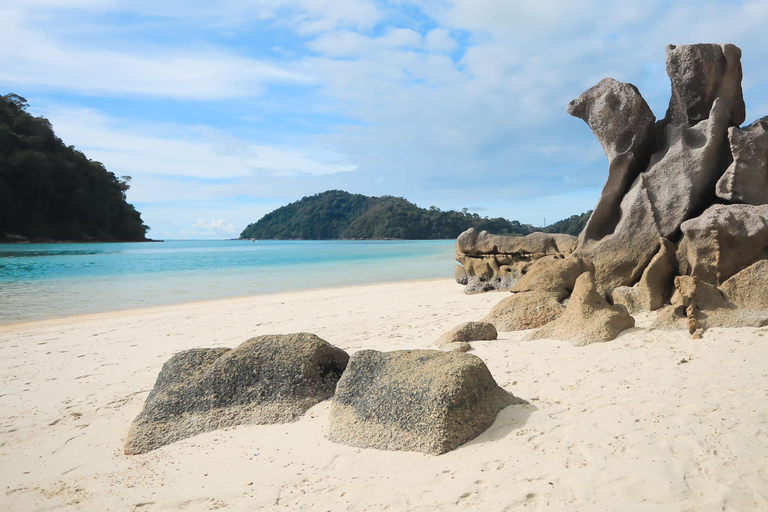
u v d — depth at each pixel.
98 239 84.19
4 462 4.23
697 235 8.57
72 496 3.66
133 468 4.06
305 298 14.98
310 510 3.30
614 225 10.61
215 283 20.03
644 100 10.63
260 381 4.96
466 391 4.19
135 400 5.64
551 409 4.48
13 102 79.69
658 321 6.96
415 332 8.44
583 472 3.42
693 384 4.80
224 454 4.17
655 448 3.64
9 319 11.98
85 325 10.88
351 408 4.52
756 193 9.16
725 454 3.48
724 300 7.31
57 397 5.84
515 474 3.48
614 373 5.33
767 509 2.90
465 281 15.58
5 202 68.44
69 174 77.19
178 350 8.19
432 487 3.42
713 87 10.23
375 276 22.70
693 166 9.78
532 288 9.61
